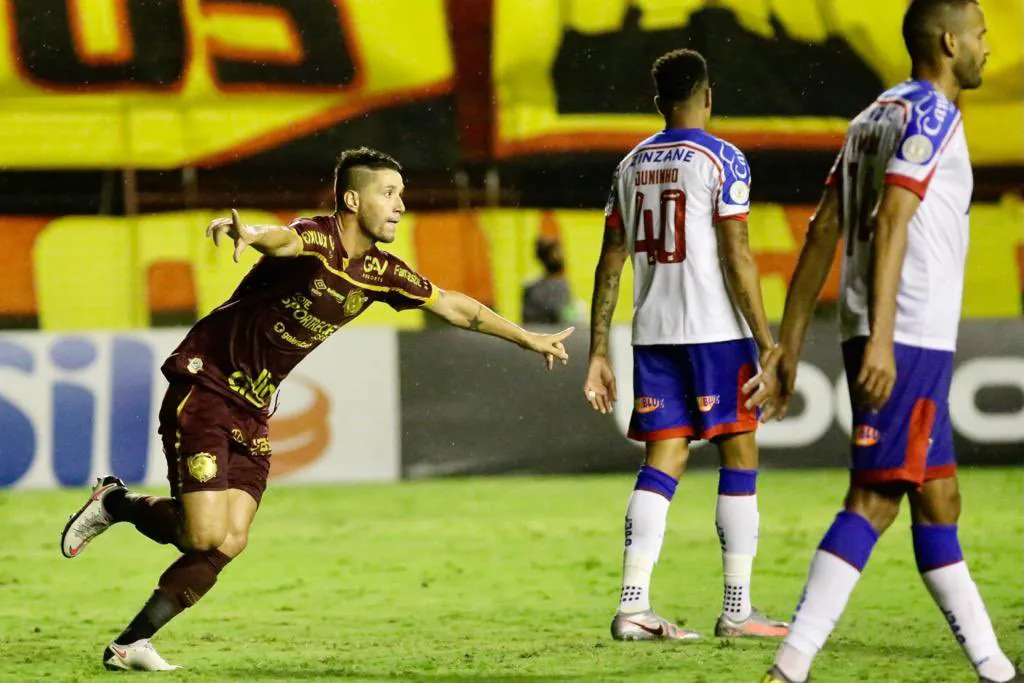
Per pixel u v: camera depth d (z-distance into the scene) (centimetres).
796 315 1402
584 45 5494
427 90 5469
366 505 3512
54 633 1958
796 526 3083
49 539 3012
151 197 5288
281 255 1525
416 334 3925
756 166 5475
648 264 1830
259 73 5416
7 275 5184
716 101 5462
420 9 5472
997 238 5403
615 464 3975
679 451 1839
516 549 2845
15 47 5250
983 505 3338
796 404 3991
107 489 1714
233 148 5372
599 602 2227
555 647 1755
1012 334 4022
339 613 2142
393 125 5441
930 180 1277
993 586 2297
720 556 2716
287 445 3856
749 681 1466
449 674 1541
